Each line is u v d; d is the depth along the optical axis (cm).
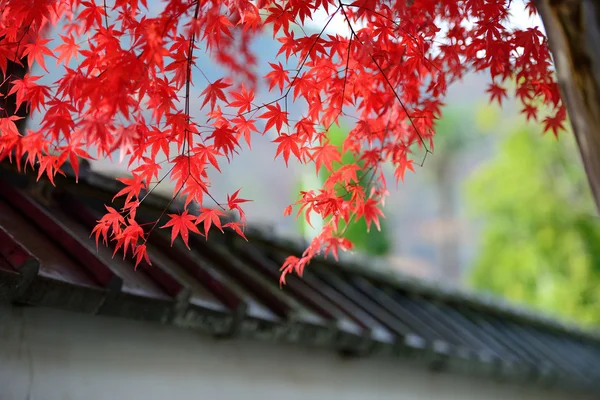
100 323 275
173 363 298
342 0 210
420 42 225
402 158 247
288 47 215
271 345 350
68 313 265
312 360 372
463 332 508
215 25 194
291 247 451
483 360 457
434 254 2392
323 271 476
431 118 249
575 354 675
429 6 219
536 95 258
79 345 265
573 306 1133
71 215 321
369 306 432
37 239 268
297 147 222
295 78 217
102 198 350
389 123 246
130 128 182
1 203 294
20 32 215
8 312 245
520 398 559
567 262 1156
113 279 243
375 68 234
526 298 1182
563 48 145
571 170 1167
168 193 373
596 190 146
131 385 278
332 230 244
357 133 236
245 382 329
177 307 269
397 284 540
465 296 605
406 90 246
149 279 279
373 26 221
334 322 343
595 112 141
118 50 196
